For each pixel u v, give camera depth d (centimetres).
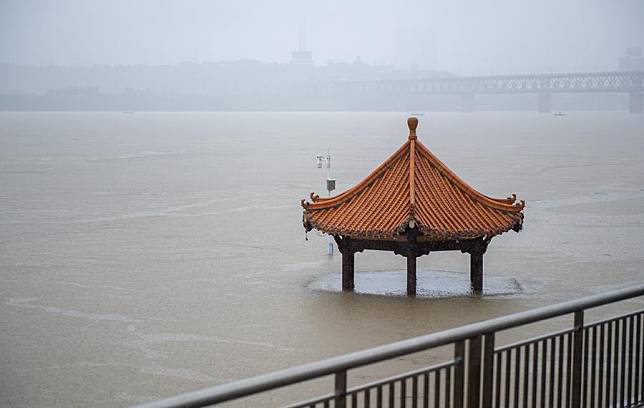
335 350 2202
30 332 2384
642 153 10625
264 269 3241
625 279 3089
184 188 6297
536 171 7750
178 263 3362
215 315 2555
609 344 1085
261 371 2050
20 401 1858
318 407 1702
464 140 14275
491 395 888
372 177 2800
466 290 2855
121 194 5878
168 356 2167
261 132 18550
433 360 2042
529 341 962
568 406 1016
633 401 1180
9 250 3647
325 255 3531
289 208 5088
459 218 2686
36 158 9700
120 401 1862
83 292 2864
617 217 4672
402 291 2838
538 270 3231
